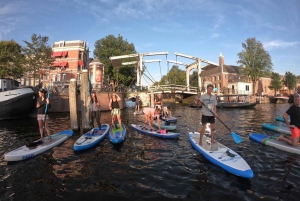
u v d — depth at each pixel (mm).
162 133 9359
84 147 7336
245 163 5328
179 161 6090
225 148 6625
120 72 40781
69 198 4105
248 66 44875
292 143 7062
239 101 32625
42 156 6742
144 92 33312
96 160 6324
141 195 4156
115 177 5059
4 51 24484
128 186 4566
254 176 5012
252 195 4109
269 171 5305
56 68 37344
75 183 4770
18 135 10250
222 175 5059
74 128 10859
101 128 10727
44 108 8203
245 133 10336
